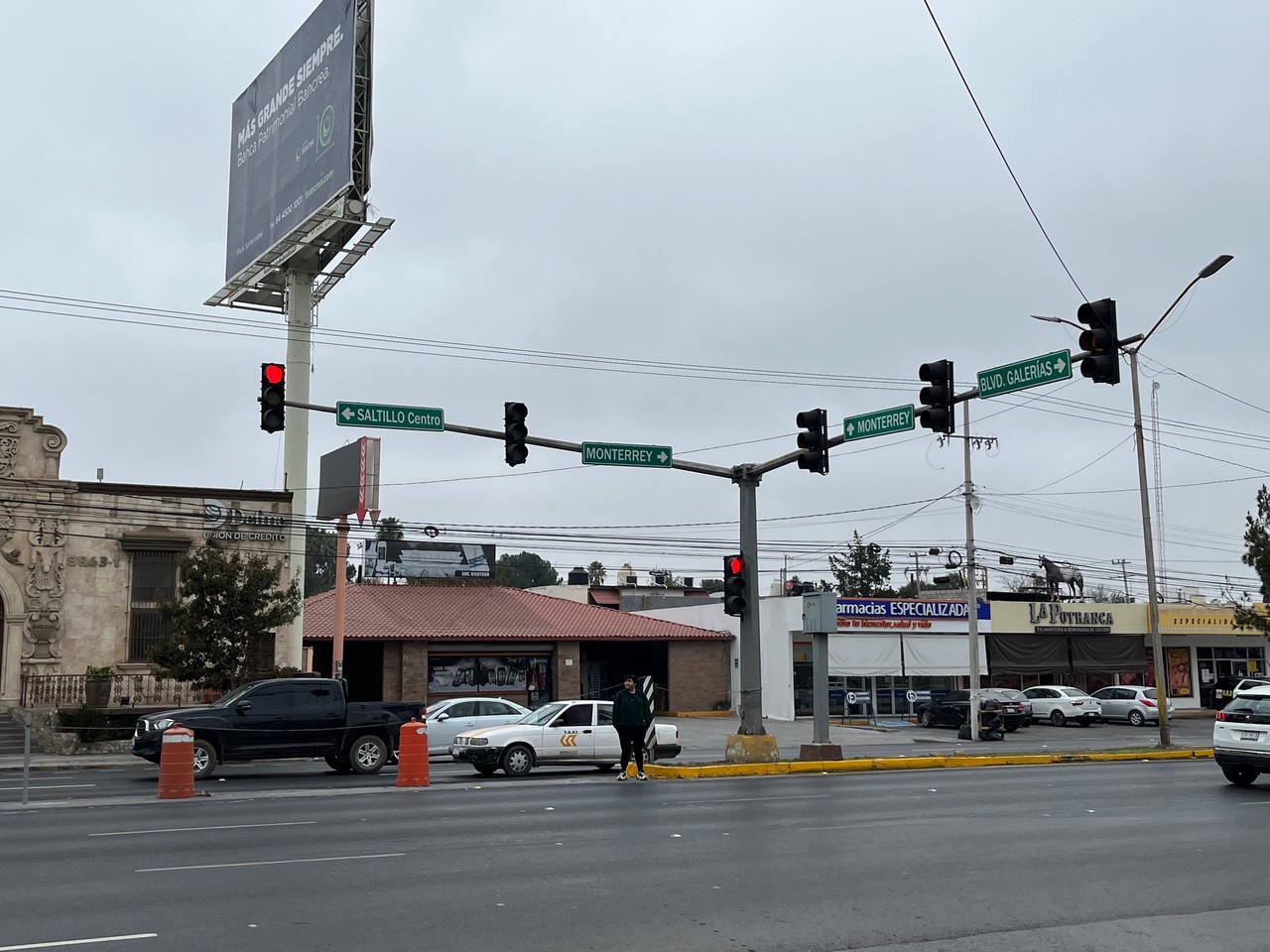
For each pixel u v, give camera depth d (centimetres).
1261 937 862
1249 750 1980
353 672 4553
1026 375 1836
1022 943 840
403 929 866
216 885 1043
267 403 1889
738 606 2495
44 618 3272
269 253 4222
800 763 2417
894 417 2111
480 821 1506
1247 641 6034
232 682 3011
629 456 2338
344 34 3969
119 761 2836
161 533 3441
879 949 821
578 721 2444
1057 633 5366
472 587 5147
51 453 3347
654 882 1063
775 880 1076
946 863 1174
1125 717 4825
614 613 5206
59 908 939
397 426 2039
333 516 3938
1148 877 1102
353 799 1816
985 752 3142
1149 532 3284
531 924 886
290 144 4303
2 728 3080
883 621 4972
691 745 3641
